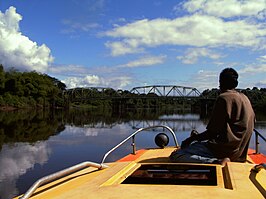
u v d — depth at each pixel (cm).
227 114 498
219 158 504
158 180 446
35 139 3272
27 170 1838
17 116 7069
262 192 324
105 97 14012
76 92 16062
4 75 11188
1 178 1638
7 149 2600
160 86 13625
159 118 8012
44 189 372
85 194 323
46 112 9912
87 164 420
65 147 2711
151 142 2781
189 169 471
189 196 307
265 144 2103
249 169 416
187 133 3931
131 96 13900
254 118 527
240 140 497
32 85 11912
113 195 314
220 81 539
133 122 6303
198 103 16762
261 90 10256
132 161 512
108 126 5131
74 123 5569
